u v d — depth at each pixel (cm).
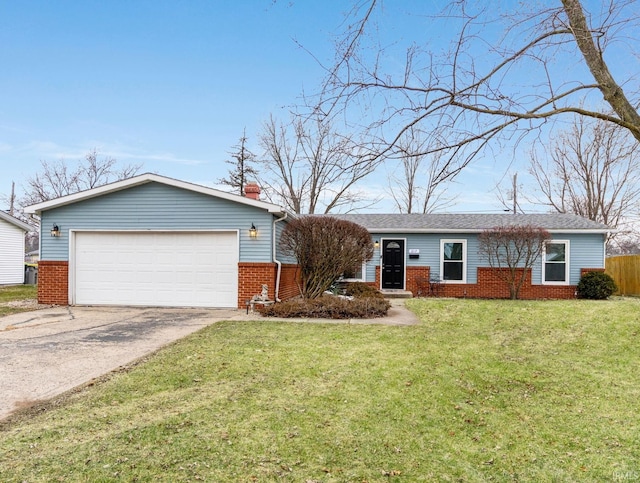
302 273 1220
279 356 615
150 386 486
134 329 841
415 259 1653
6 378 518
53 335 782
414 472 310
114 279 1198
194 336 757
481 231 1598
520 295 1577
